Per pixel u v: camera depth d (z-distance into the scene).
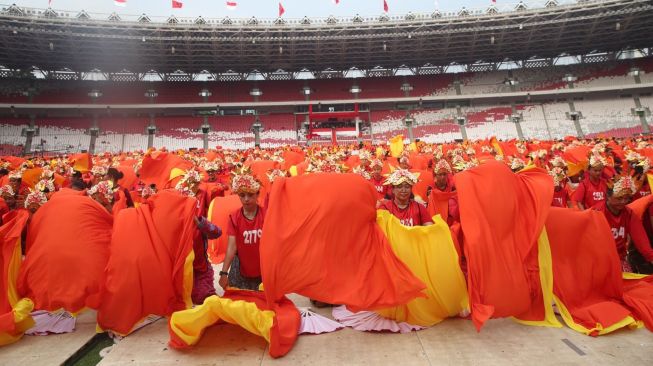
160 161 13.53
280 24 48.53
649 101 50.94
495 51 54.56
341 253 4.56
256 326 4.12
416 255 4.72
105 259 4.97
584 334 4.36
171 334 4.28
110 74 55.03
